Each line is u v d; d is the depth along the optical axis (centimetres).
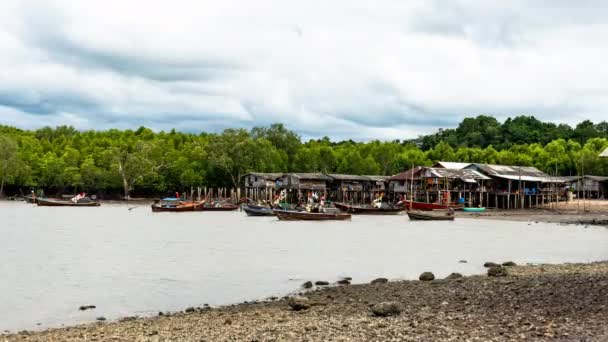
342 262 4419
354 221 9600
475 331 1783
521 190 13250
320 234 6994
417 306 2353
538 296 2336
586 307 2056
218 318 2314
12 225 7919
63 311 2744
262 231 7381
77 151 16575
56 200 13762
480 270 3947
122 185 15312
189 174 15175
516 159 18025
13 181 15275
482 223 9294
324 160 16688
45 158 16038
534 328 1773
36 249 5216
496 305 2230
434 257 4750
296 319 2191
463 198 13412
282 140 17512
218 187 15675
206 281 3556
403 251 5194
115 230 7338
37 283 3494
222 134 15712
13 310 2767
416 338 1720
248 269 4050
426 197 12975
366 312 2295
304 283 3394
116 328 2192
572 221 9688
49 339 2012
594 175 16512
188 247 5428
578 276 2866
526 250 5312
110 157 15288
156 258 4628
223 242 5916
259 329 1986
